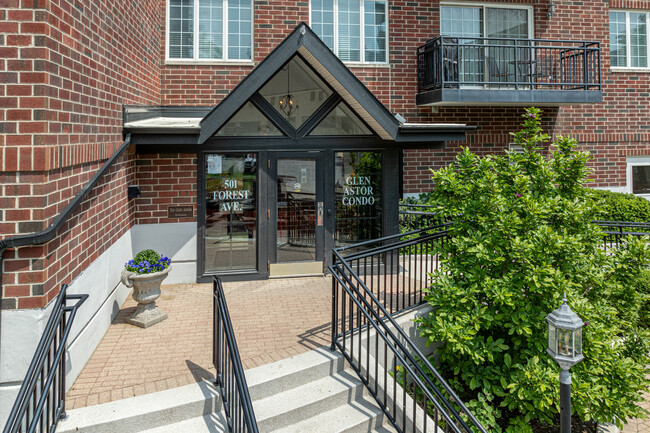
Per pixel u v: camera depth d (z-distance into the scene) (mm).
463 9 10906
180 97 8984
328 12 10008
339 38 10102
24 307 3715
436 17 10383
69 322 3584
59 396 3646
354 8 10148
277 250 8039
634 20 11883
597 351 5090
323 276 8172
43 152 3738
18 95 3727
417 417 4277
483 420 5066
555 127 11164
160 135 6582
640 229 9742
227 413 3816
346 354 4910
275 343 5262
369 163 8359
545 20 11070
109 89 5617
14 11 3738
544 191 5988
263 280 7953
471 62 10820
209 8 9219
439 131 7883
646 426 5664
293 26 9414
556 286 5133
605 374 5262
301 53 7523
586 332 5102
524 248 5152
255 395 4301
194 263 7809
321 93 7973
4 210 3701
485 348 5188
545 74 10430
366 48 10234
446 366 6023
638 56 11867
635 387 5137
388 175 8344
